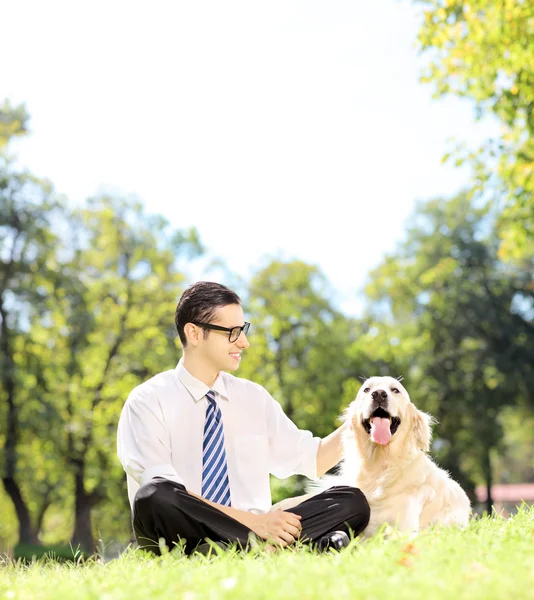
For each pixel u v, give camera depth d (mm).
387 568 2824
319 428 30016
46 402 25109
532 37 10812
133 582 2896
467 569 2727
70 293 26281
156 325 28266
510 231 13312
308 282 32250
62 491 27844
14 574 4031
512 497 51312
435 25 11461
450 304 34656
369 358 33406
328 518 3881
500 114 12305
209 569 3016
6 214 25547
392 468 4781
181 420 4250
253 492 4328
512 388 33062
